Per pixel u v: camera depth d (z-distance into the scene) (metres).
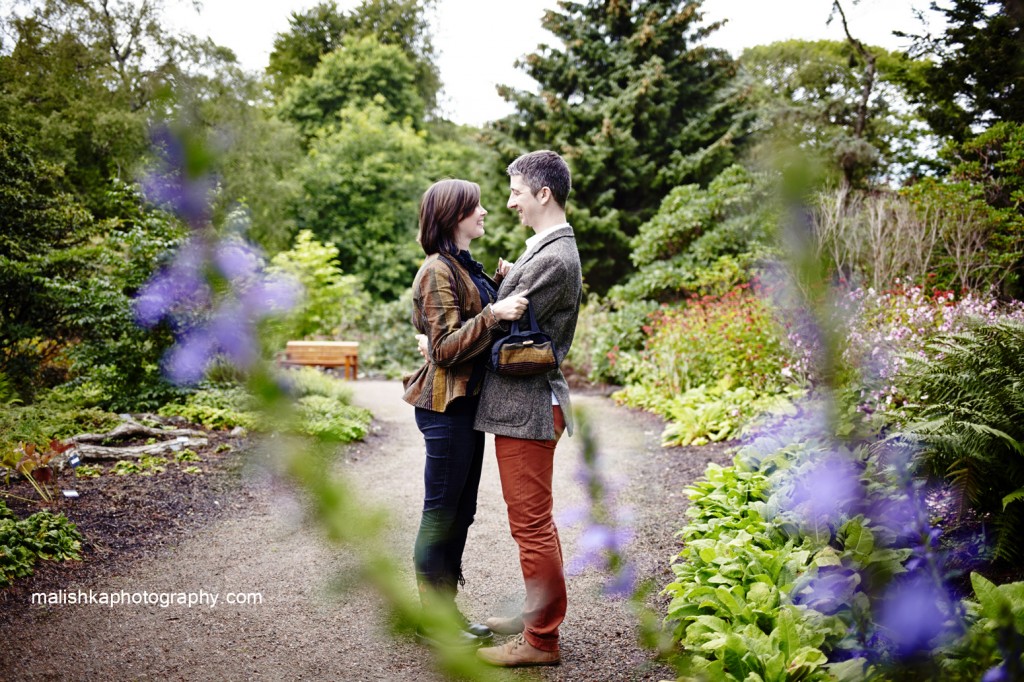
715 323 8.05
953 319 5.09
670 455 5.67
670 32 17.00
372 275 20.73
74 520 4.03
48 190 8.44
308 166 20.00
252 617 3.00
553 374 2.52
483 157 19.12
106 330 6.92
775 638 2.20
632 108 16.34
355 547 0.54
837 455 2.65
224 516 4.34
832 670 1.98
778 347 6.41
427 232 2.61
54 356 7.43
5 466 4.02
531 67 17.84
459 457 2.54
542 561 2.47
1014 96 8.17
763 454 4.11
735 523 3.27
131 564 3.61
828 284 1.00
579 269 2.53
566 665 2.52
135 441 5.82
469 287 2.58
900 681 1.65
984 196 8.18
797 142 0.76
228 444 5.76
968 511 2.80
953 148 8.84
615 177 16.36
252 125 15.34
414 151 21.80
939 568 2.41
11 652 2.69
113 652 2.71
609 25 17.58
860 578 2.31
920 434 2.65
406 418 8.37
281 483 0.52
